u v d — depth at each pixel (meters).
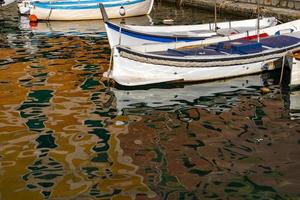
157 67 17.47
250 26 24.94
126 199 9.81
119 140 12.81
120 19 35.97
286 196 9.86
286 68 19.17
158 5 43.03
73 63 21.47
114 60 17.56
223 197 9.84
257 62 18.61
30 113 14.94
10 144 12.60
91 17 36.00
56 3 35.25
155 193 10.02
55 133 13.32
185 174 10.84
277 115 14.58
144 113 14.95
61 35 29.22
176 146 12.38
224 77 18.33
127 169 11.12
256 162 11.37
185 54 18.48
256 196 9.88
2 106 15.59
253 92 16.92
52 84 18.05
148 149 12.22
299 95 16.52
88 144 12.58
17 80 18.67
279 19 30.11
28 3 37.38
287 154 11.77
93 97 16.48
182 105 15.69
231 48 19.14
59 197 9.94
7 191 10.20
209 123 14.01
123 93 16.92
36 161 11.59
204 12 37.47
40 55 23.30
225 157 11.66
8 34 29.86
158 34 21.61
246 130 13.40
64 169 11.17
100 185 10.38
